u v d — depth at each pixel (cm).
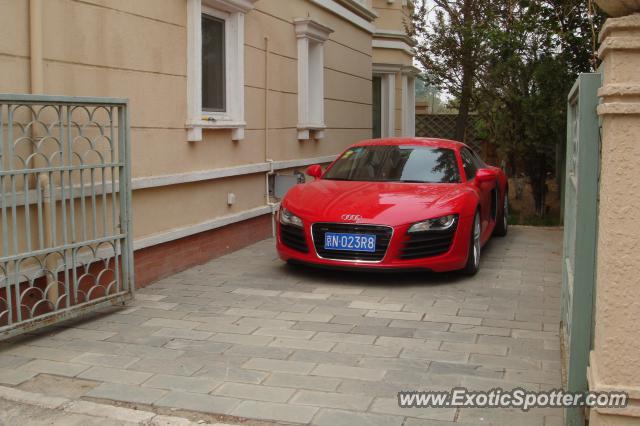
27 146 530
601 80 299
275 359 461
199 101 748
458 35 1188
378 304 606
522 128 1086
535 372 436
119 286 598
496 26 1050
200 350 481
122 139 567
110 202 629
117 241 583
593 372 265
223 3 793
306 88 1062
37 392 407
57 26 557
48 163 495
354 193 719
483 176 759
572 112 429
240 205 880
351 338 507
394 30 1700
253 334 518
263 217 952
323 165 1189
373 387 411
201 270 749
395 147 827
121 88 635
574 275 314
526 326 540
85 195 579
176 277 715
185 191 748
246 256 830
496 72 1043
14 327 470
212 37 811
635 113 240
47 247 537
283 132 1009
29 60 530
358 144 858
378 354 471
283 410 378
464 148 873
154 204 692
